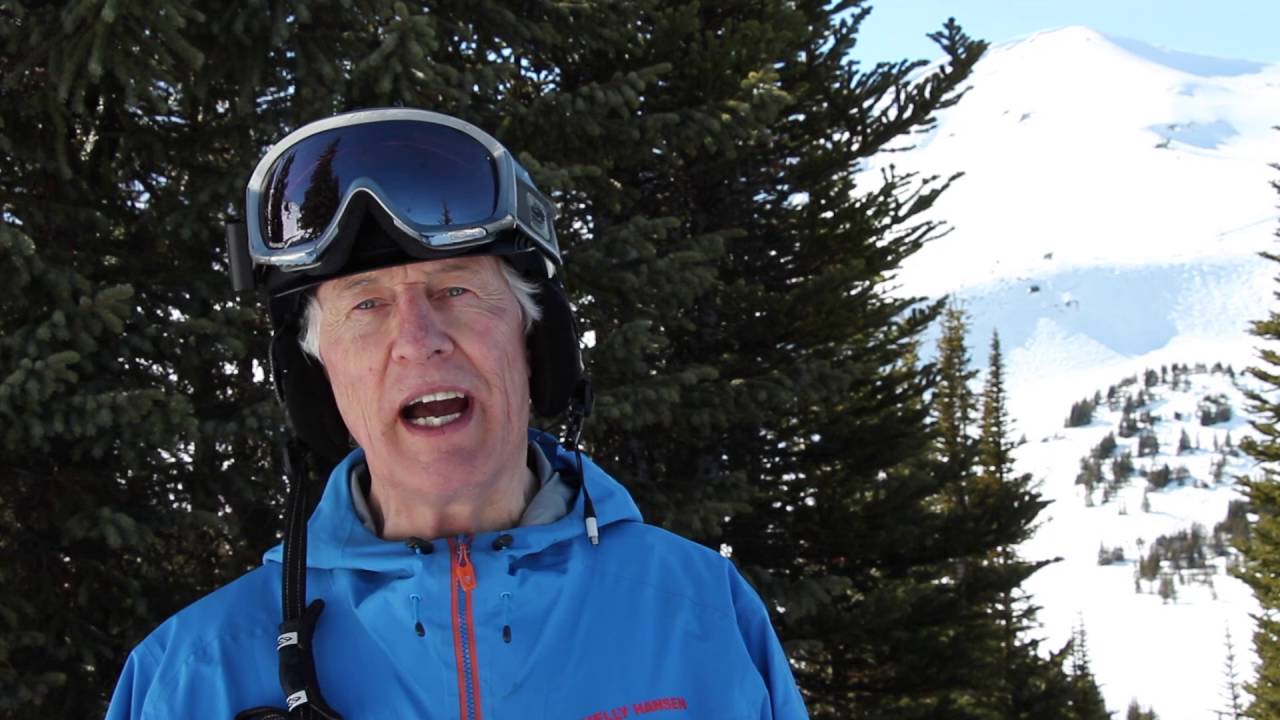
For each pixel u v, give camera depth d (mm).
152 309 4938
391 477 1416
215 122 5297
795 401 7832
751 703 1387
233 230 1535
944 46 9289
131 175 5148
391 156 1376
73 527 4387
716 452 8586
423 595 1335
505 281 1441
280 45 4496
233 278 1528
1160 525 146125
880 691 9594
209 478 4988
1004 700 13578
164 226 4996
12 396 4102
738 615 1487
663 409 5910
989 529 10102
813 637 8891
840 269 8430
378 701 1316
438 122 1415
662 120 6195
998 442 23625
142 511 4688
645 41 7246
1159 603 116062
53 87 4348
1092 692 16703
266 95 5109
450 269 1397
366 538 1394
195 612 1402
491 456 1416
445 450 1389
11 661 4453
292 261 1369
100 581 4871
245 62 4594
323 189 1376
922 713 9656
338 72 4586
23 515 4711
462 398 1411
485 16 5758
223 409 4992
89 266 4648
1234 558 124812
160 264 5109
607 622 1384
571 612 1374
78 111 4262
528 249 1442
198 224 4766
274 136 4871
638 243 5934
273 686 1335
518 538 1381
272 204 1420
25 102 4457
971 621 10195
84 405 4156
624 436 7594
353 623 1359
